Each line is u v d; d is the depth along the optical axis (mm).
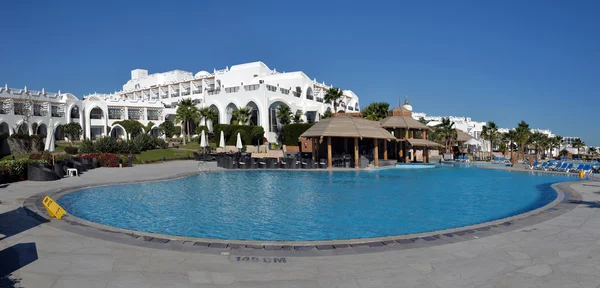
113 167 32562
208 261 7176
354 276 6457
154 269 6680
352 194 18781
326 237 10719
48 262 6953
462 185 22797
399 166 38344
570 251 7762
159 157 43062
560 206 12852
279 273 6582
